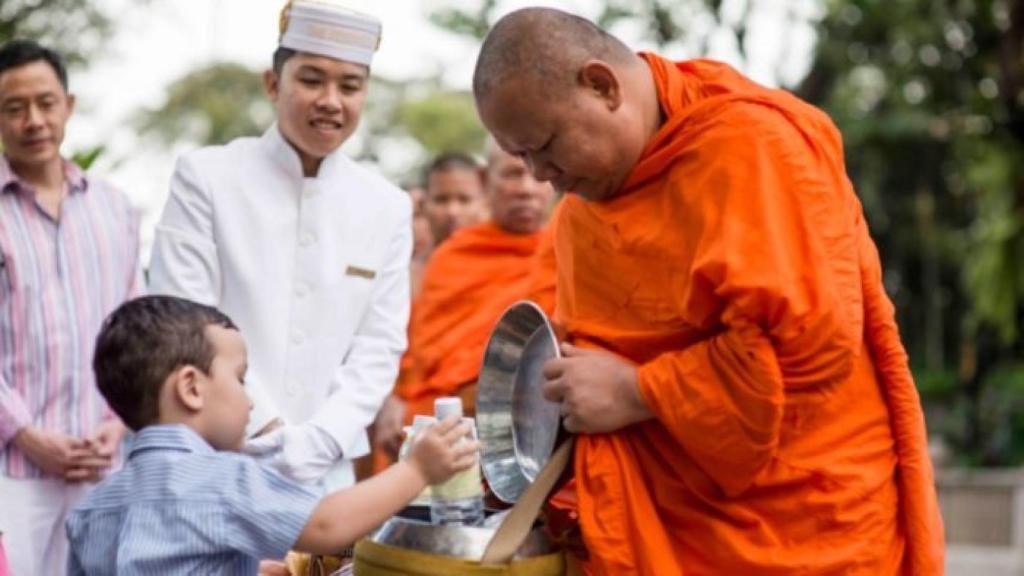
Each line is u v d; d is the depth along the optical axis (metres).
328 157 5.43
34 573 5.57
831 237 4.08
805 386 4.14
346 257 5.39
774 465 4.22
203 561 3.94
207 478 3.96
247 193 5.33
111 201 5.91
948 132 21.47
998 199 18.92
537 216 7.58
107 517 4.03
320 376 5.32
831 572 4.24
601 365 4.22
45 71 5.68
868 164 25.09
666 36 16.14
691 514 4.25
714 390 4.06
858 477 4.29
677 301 4.18
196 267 5.27
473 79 4.25
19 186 5.68
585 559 4.34
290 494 3.97
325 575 4.57
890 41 21.25
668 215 4.19
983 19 20.00
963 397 23.34
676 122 4.17
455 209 8.98
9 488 5.55
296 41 5.25
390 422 7.88
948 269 26.50
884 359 4.39
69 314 5.68
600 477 4.22
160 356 4.03
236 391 4.12
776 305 3.96
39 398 5.64
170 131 20.67
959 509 15.20
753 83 4.30
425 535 4.14
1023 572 13.37
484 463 4.57
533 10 4.18
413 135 24.27
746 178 4.05
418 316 7.65
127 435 5.88
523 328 4.55
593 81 4.14
